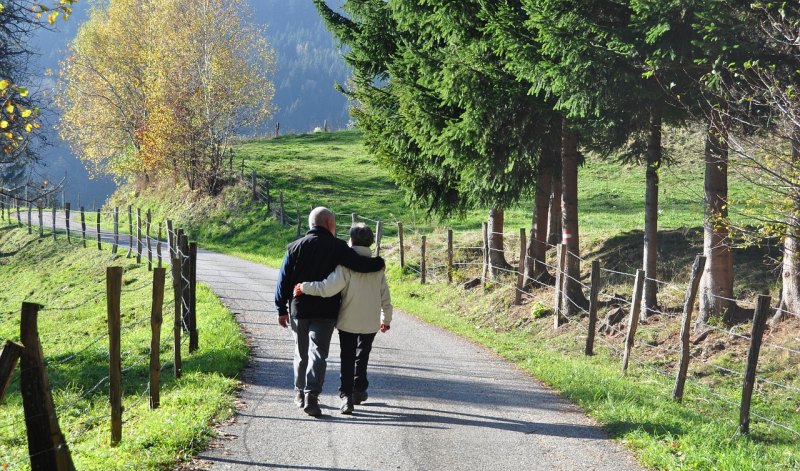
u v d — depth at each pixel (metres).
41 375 4.56
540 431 7.27
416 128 16.05
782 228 9.40
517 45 12.02
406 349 12.15
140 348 12.68
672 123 13.41
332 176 44.22
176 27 41.81
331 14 19.30
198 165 39.84
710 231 12.17
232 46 42.66
